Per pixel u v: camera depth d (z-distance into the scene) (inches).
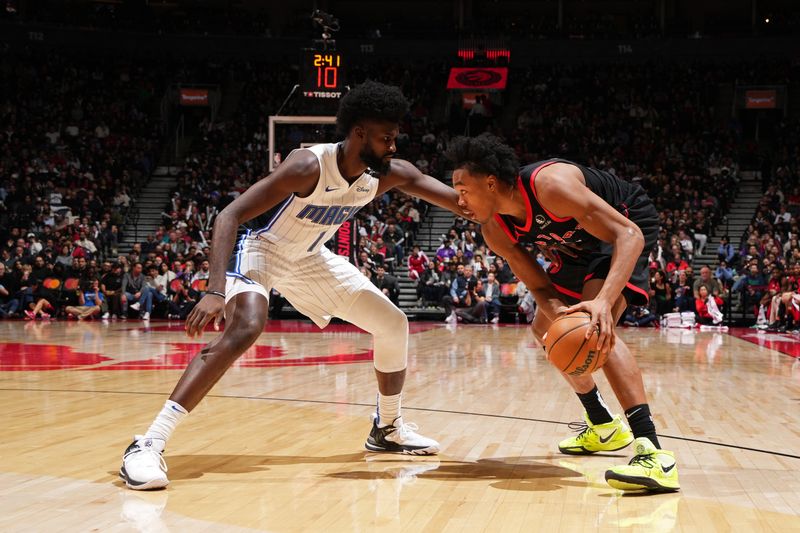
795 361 298.8
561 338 102.4
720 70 915.4
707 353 332.8
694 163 772.0
